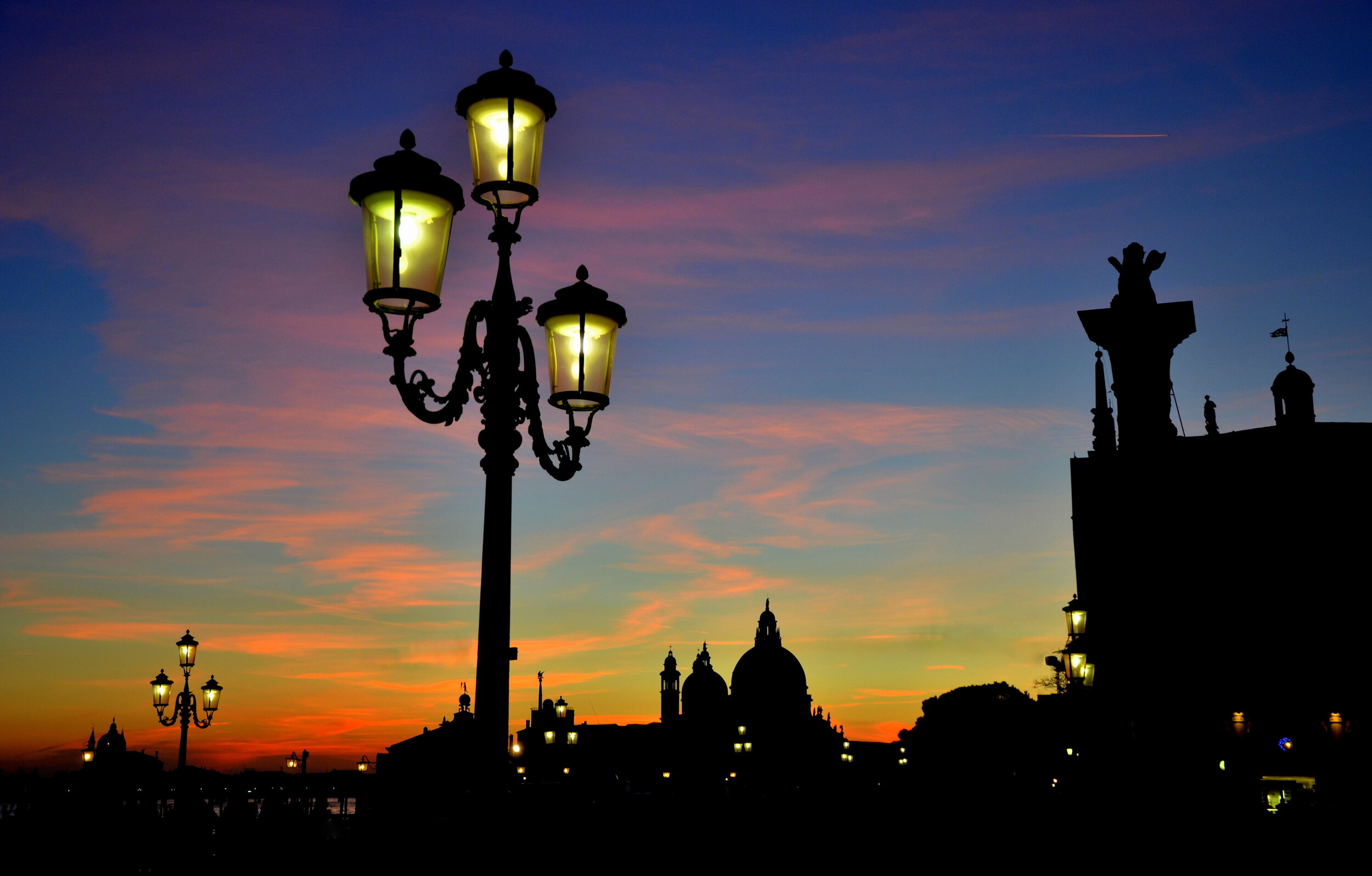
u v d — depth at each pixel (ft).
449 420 26.08
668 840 112.47
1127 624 99.91
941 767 303.07
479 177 26.55
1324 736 116.98
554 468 28.48
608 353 29.40
